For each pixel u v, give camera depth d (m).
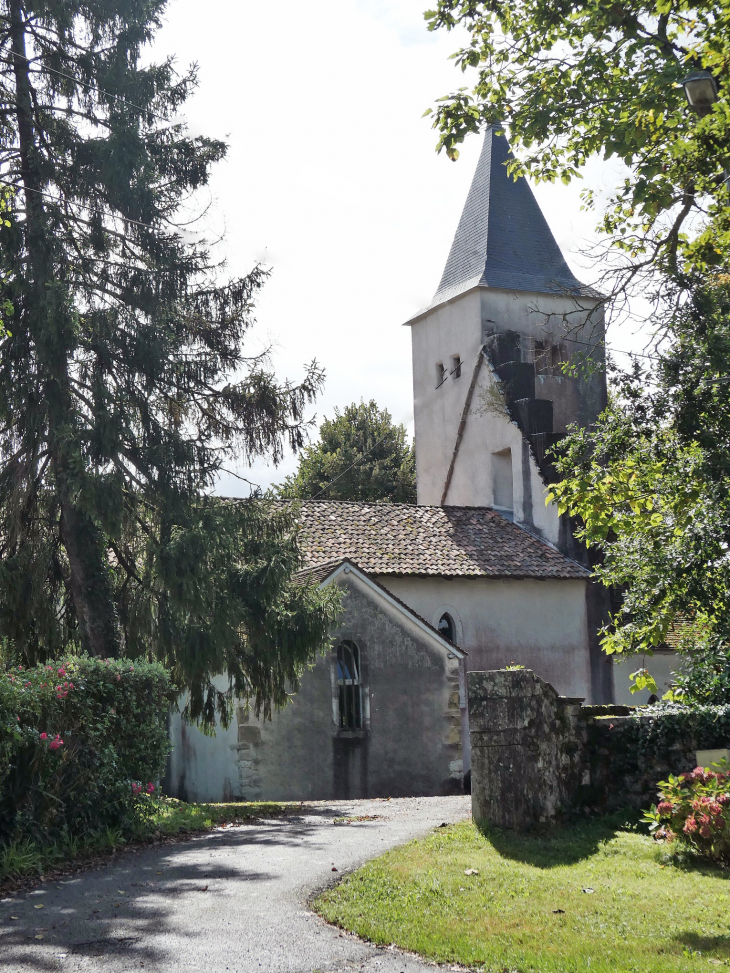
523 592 27.28
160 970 6.79
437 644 23.64
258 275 19.86
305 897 8.77
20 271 17.02
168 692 13.55
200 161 20.12
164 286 19.03
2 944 7.45
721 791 10.38
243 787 20.86
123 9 19.17
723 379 14.95
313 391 19.83
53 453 17.53
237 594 18.25
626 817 11.86
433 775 22.95
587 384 35.69
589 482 17.06
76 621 18.95
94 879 9.73
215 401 19.56
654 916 7.82
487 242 36.09
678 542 15.77
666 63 13.00
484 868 9.58
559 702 12.25
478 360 34.12
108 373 18.47
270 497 19.44
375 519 28.22
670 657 28.72
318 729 21.91
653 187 13.05
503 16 14.43
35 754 10.72
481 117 13.97
